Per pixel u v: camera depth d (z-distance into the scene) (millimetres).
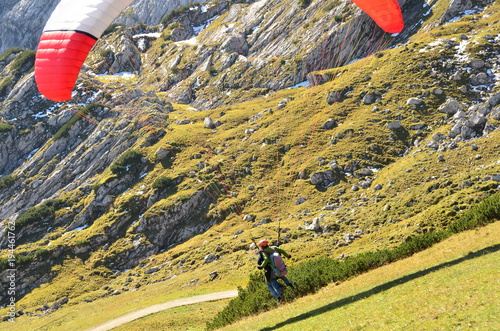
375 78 115625
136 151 118250
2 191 136250
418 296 12945
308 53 160750
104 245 96000
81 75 168000
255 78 166250
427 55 114375
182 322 53344
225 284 66688
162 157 115375
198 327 50281
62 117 157375
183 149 117562
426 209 65062
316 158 96750
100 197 110562
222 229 88812
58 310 78562
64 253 95500
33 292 87438
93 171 128250
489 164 71312
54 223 111000
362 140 97125
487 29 123750
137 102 148375
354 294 17531
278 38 185250
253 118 125250
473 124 83250
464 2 149500
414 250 27422
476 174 66188
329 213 79625
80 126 148375
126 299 74000
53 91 16641
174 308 59750
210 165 106562
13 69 185375
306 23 179000
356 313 13305
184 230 93875
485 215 28969
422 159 82125
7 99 170500
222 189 99375
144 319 58344
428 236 28438
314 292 24891
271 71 165375
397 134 96000
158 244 92750
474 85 101750
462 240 24078
